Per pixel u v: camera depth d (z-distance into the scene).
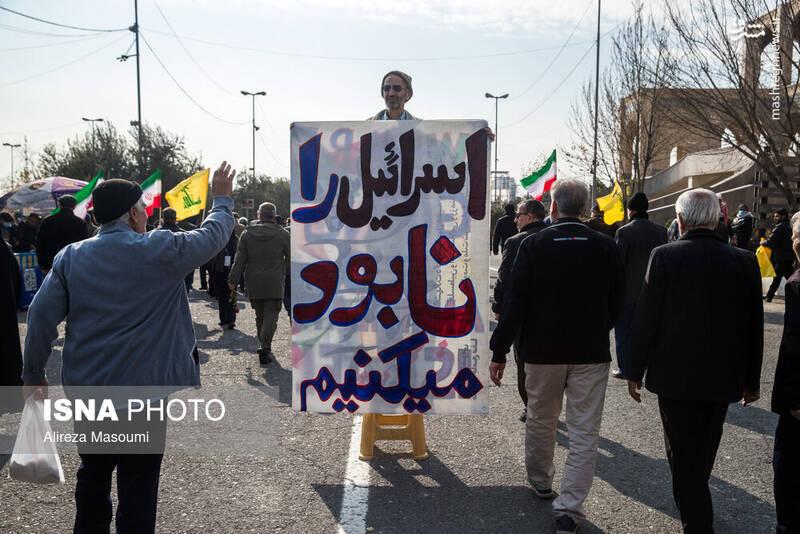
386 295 4.06
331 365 4.09
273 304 7.43
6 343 4.86
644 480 3.98
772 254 12.36
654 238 6.16
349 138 4.04
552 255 3.34
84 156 38.41
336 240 4.06
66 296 2.51
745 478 4.03
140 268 2.52
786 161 14.93
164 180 38.97
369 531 3.27
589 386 3.32
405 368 4.07
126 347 2.49
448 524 3.35
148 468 2.57
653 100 18.25
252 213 58.00
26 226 15.10
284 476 3.99
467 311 4.05
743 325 3.02
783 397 2.74
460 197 4.02
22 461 2.81
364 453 4.30
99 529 2.60
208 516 3.43
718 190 25.83
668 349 3.03
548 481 3.66
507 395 6.07
